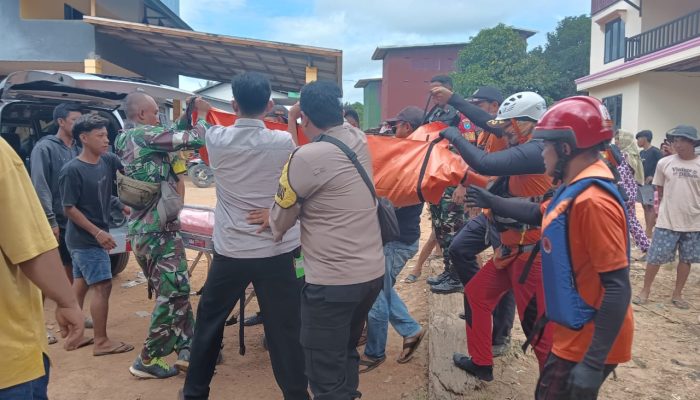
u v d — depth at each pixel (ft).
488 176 10.83
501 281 11.91
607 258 6.92
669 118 59.98
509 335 14.33
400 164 11.66
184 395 11.41
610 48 69.72
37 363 6.77
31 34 47.98
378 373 13.82
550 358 7.91
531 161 9.91
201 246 16.14
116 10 62.39
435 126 13.14
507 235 10.85
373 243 9.48
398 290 20.89
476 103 16.35
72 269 17.26
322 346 9.15
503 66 102.73
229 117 14.24
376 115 176.35
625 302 6.88
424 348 15.28
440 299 18.35
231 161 10.67
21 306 6.61
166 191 12.94
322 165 8.93
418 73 140.46
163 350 13.51
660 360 14.37
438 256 25.35
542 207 9.38
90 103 21.01
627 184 24.71
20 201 6.41
